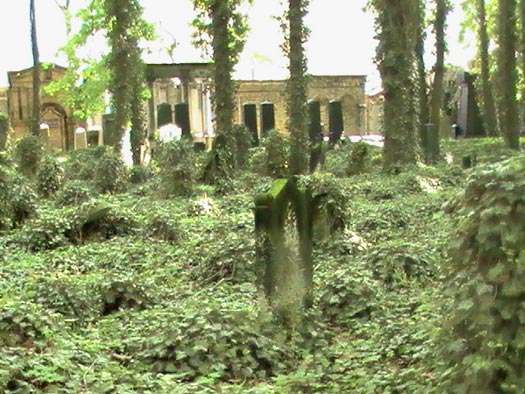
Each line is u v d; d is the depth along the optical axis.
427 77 36.50
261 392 5.71
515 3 29.06
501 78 29.09
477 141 36.59
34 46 34.91
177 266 11.04
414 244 10.47
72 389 5.51
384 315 7.95
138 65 29.03
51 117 50.16
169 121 36.94
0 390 5.33
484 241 3.97
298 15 24.11
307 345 7.11
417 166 23.38
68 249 12.53
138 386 5.68
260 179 22.61
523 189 3.96
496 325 3.92
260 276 7.47
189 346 6.44
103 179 22.25
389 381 5.55
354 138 46.94
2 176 14.76
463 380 4.08
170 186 20.06
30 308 7.20
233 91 23.80
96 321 8.14
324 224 11.49
